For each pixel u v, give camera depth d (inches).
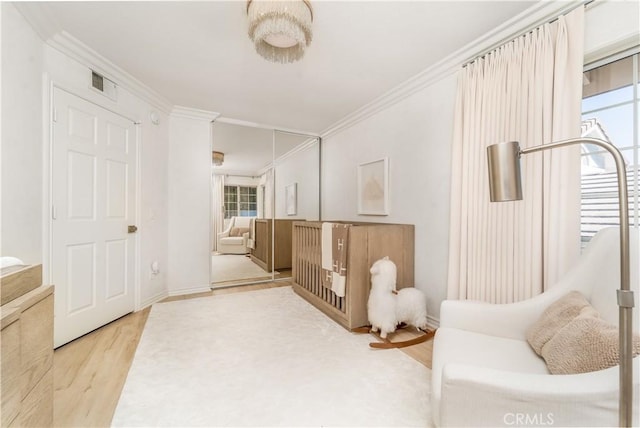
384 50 84.4
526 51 68.3
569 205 61.0
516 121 70.4
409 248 103.3
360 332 90.7
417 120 104.4
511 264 70.4
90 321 90.0
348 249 92.6
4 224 60.9
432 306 97.0
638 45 56.6
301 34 58.0
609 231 47.6
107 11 68.1
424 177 101.1
